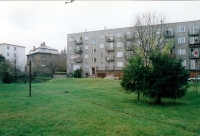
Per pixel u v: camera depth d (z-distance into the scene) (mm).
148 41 31078
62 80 34219
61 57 71688
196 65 42625
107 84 27109
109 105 10742
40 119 7469
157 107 10188
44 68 58469
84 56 55094
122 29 50281
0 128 6348
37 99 12969
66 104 10922
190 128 6434
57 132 5988
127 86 13406
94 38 53844
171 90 10734
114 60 50875
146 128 6387
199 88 20688
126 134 5848
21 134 5809
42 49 74500
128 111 9078
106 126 6598
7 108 9633
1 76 32812
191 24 43000
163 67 10633
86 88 21562
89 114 8320
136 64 12305
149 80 11031
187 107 10195
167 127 6539
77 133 5906
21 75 35906
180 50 43625
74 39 56875
